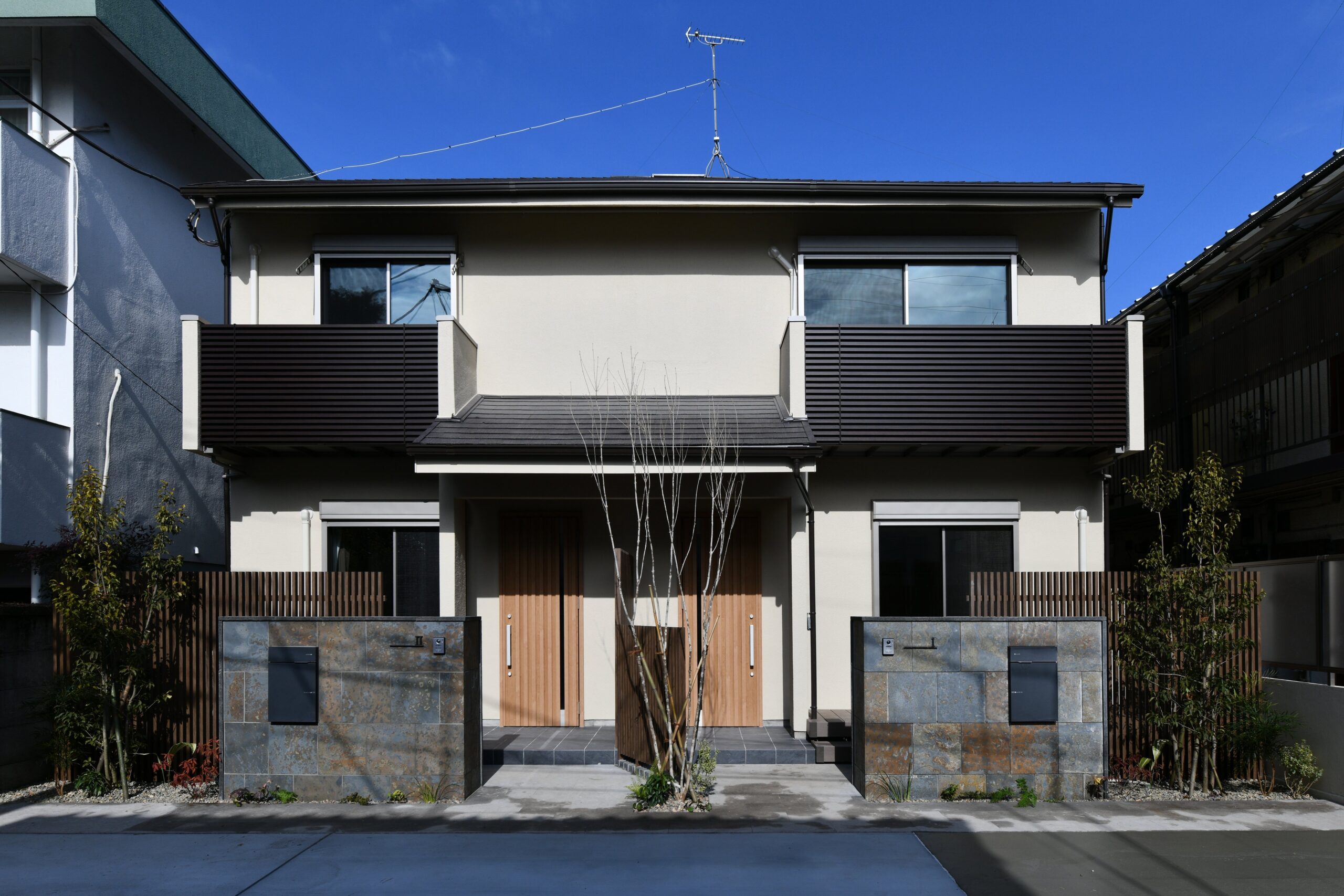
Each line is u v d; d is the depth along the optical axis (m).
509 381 9.20
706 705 8.58
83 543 6.38
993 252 9.07
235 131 13.10
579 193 8.73
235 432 8.27
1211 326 11.91
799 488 7.98
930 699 6.29
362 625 6.39
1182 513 8.20
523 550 8.82
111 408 10.27
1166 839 5.39
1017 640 6.32
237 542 8.87
